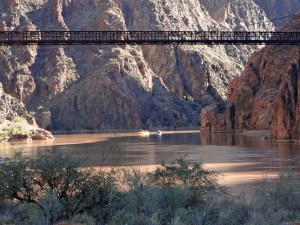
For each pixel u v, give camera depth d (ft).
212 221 81.97
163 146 387.34
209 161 249.75
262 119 593.01
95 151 329.52
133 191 88.38
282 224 79.05
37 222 78.79
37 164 91.09
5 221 78.64
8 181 89.40
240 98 648.79
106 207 87.30
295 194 103.76
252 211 87.04
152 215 78.33
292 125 407.64
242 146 361.71
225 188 107.24
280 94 418.72
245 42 373.40
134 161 252.62
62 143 479.00
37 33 419.95
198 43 371.15
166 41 362.12
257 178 173.27
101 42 353.10
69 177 90.68
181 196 90.63
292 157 259.80
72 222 79.25
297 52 430.20
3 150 380.17
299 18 639.76
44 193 86.63
